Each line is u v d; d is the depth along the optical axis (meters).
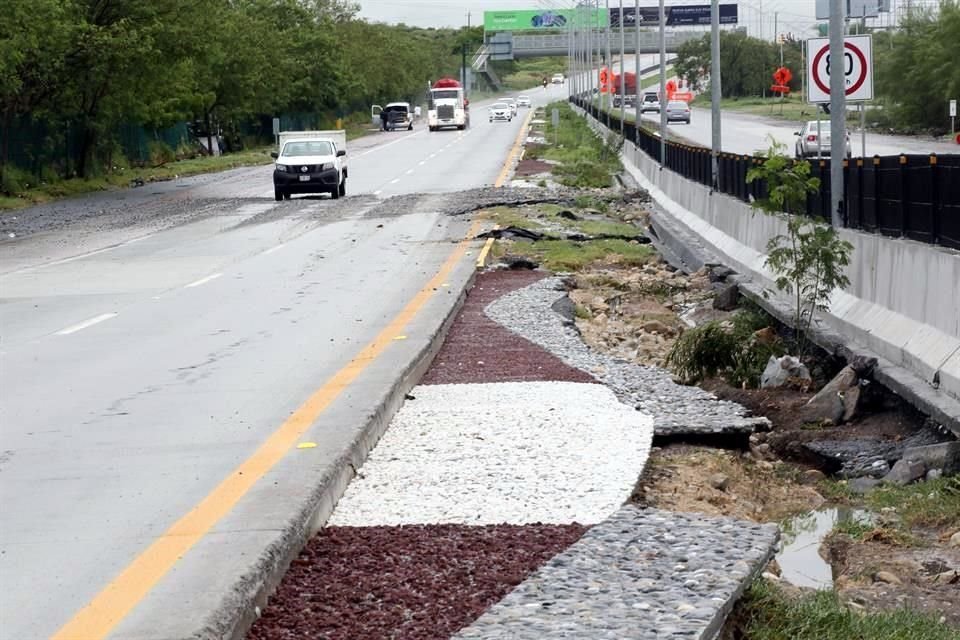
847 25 43.69
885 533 8.70
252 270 25.17
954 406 10.84
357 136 116.25
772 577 7.73
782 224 20.34
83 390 12.93
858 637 6.58
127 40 56.53
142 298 21.28
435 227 33.16
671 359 15.16
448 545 7.11
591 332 17.94
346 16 156.00
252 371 13.51
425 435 10.05
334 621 6.01
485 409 10.95
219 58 83.50
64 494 8.64
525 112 163.25
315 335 16.12
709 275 23.48
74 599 6.37
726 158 31.83
